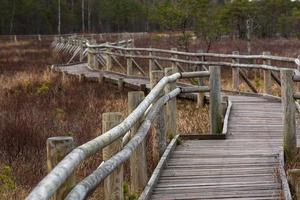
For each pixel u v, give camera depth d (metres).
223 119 10.62
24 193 7.33
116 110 13.52
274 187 6.66
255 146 8.72
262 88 16.30
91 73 20.66
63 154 3.80
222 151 8.47
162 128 8.16
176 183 6.96
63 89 17.47
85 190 3.69
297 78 7.87
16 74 21.92
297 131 9.59
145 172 6.73
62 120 12.38
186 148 8.77
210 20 25.81
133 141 5.69
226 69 21.67
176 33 29.19
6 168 8.02
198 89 9.74
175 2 25.55
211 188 6.72
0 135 10.12
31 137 10.12
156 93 7.41
